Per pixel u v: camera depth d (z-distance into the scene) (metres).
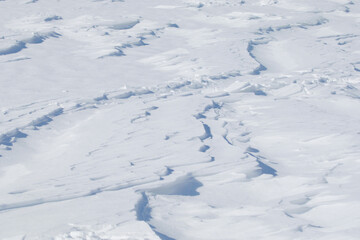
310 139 7.61
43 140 8.90
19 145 8.49
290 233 4.17
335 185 5.45
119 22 22.25
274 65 16.05
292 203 5.06
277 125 8.73
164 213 4.79
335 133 7.75
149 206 4.97
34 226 4.52
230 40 19.22
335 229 4.19
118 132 8.70
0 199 5.51
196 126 8.70
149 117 9.72
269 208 4.85
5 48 17.11
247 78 13.62
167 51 17.86
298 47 18.17
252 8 26.62
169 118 9.48
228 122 9.26
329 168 6.20
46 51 17.61
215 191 5.56
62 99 11.27
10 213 5.02
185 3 27.69
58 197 5.38
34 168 7.37
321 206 4.84
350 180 5.59
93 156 7.38
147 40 19.95
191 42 19.47
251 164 6.36
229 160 6.64
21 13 24.66
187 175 5.99
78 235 4.17
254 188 5.62
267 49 18.34
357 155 6.59
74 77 14.00
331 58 16.22
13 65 15.34
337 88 12.08
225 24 23.20
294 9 26.56
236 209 4.88
